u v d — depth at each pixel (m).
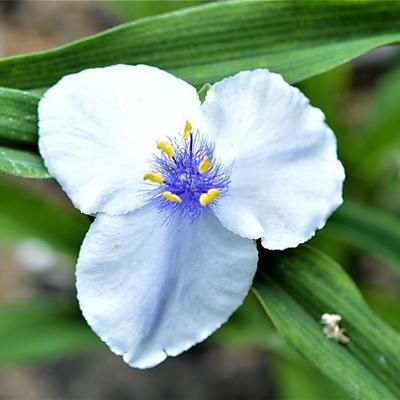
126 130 0.15
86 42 0.16
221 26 0.16
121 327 0.15
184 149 0.15
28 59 0.16
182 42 0.16
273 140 0.15
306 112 0.15
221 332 0.22
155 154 0.15
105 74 0.15
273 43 0.17
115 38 0.16
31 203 0.22
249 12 0.16
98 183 0.15
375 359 0.16
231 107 0.15
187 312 0.15
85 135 0.15
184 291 0.15
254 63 0.16
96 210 0.15
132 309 0.15
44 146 0.15
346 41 0.17
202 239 0.15
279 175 0.15
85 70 0.15
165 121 0.15
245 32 0.16
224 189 0.15
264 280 0.16
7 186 0.22
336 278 0.16
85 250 0.15
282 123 0.15
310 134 0.15
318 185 0.15
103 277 0.15
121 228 0.15
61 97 0.15
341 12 0.16
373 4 0.16
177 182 0.15
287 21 0.16
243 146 0.15
